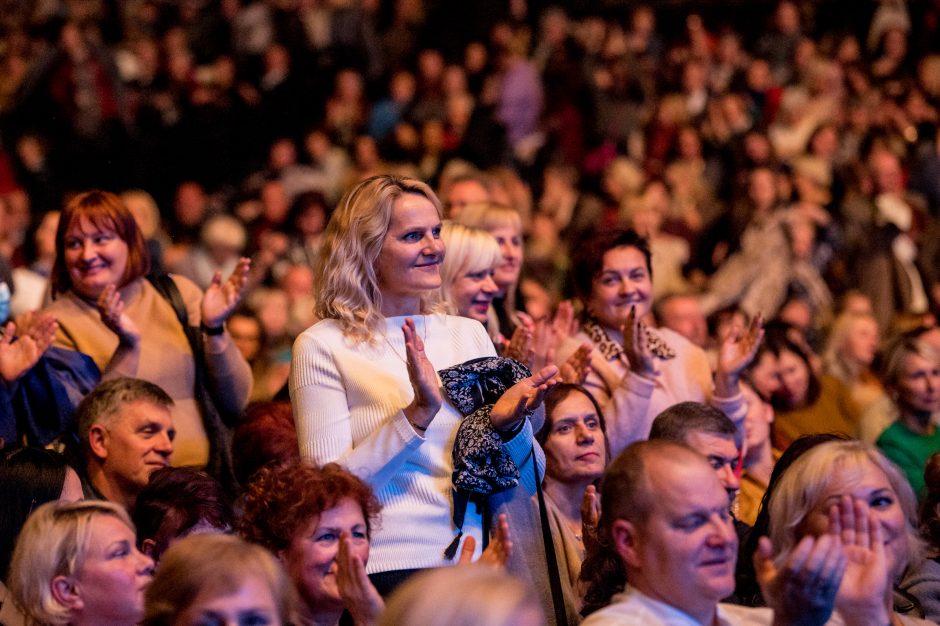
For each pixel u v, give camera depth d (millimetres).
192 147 14109
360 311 4551
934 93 15414
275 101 14656
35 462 5023
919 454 7180
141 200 10633
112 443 5410
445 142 14008
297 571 4242
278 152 13594
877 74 15867
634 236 6207
